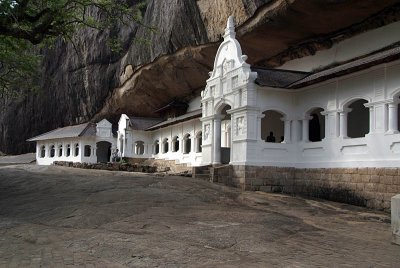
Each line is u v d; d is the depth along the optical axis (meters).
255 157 18.88
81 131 42.59
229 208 13.30
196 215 11.66
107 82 42.41
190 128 31.55
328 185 17.30
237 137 19.58
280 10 20.45
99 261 7.11
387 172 14.69
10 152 55.50
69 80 46.56
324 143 17.78
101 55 42.44
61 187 16.91
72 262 7.06
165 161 35.38
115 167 29.30
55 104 49.44
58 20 15.68
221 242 8.50
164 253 7.54
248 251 7.90
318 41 21.80
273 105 19.38
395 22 18.09
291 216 12.53
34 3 15.76
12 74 27.62
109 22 17.78
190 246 8.07
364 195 15.55
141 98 40.16
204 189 17.00
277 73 20.72
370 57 16.72
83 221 10.83
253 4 21.84
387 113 15.01
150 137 40.41
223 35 24.17
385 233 10.25
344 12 18.83
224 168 19.88
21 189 16.89
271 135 21.19
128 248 7.86
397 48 15.66
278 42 23.41
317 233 9.94
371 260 7.40
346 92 16.77
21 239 9.03
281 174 19.14
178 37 30.05
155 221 10.63
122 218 11.08
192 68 32.12
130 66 37.75
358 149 16.14
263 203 14.98
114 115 44.72
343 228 10.85
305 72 21.48
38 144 48.12
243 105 19.14
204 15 27.12
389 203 14.49
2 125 55.84
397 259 7.50
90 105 45.09
